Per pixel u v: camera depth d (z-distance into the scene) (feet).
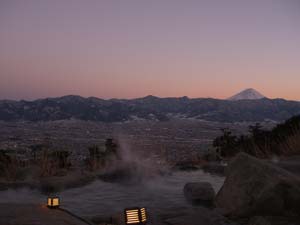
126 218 13.41
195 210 22.85
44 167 36.81
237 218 21.86
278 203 21.70
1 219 13.70
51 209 16.15
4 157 38.75
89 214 21.88
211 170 42.50
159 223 19.95
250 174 23.31
